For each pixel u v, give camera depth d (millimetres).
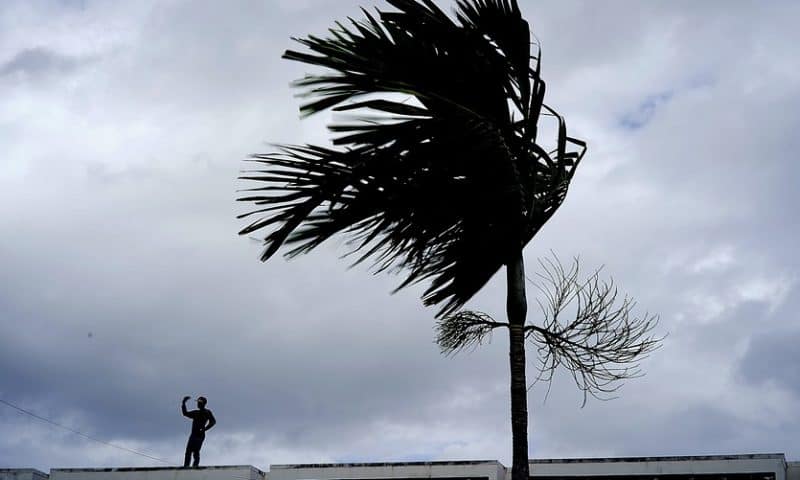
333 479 15641
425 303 5418
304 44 5152
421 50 5195
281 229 5203
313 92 5191
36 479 16375
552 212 5512
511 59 5363
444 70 5176
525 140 5277
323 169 5117
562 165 5465
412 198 5137
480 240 5277
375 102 5242
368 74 5129
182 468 16125
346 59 5109
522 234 5332
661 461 14562
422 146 5102
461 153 5102
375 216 5219
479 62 5219
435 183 5137
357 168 5098
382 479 15422
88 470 16375
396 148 5109
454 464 15242
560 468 14891
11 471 16406
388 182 5121
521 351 5457
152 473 16203
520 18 5367
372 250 5281
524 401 5363
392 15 5270
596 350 5840
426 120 5156
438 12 5285
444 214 5184
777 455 14227
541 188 5523
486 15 5355
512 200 5238
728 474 14297
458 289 5379
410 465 15414
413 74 5148
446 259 5293
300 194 5156
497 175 5176
